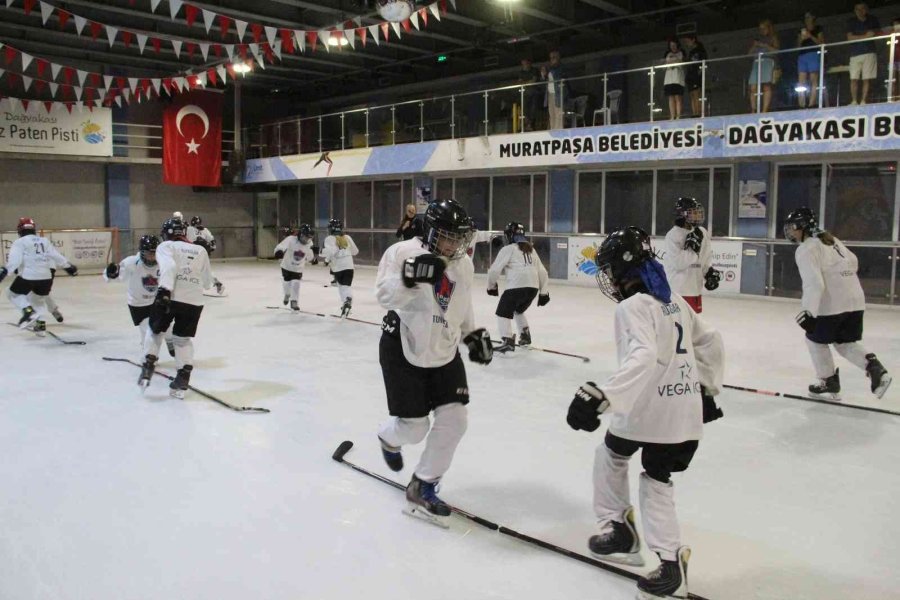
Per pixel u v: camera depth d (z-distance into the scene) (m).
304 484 4.00
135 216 20.97
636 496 3.81
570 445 4.71
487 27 15.88
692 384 2.75
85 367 7.15
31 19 14.94
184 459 4.42
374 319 10.59
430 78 20.64
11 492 3.88
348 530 3.40
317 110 24.50
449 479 4.08
